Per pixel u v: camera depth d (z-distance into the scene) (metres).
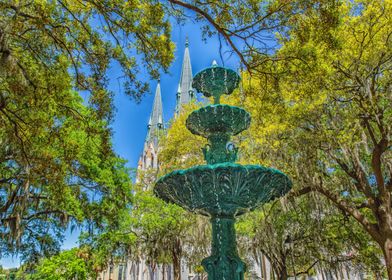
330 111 14.95
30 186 13.60
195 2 8.34
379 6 13.34
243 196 7.53
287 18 8.41
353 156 14.23
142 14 9.08
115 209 18.95
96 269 32.53
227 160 8.55
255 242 19.83
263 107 11.84
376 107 13.67
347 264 22.98
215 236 7.89
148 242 26.00
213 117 8.71
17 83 9.99
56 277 30.00
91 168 17.61
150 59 10.02
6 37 8.07
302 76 9.58
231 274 7.50
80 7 9.66
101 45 10.34
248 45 8.93
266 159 14.72
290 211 18.91
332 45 9.39
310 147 14.72
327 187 15.61
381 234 13.88
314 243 19.48
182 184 7.57
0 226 14.59
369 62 13.80
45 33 9.91
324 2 8.14
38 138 12.94
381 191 14.25
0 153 13.50
